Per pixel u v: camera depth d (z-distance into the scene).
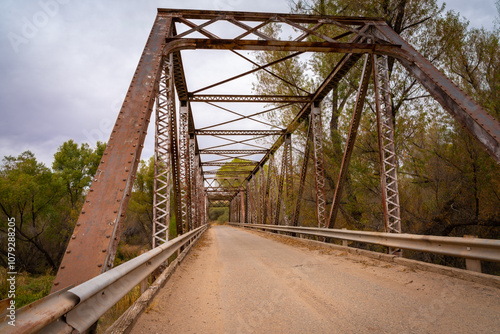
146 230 29.36
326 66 12.70
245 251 10.14
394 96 10.62
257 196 32.03
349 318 3.03
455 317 2.87
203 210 36.81
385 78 7.89
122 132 4.86
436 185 10.80
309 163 15.77
